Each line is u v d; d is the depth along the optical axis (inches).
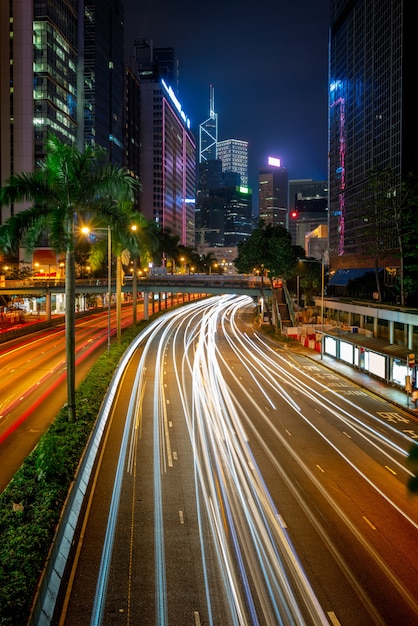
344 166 5895.7
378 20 4990.2
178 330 3440.0
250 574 611.5
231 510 776.9
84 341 2728.8
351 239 5625.0
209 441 1104.8
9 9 5216.5
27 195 1088.8
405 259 2974.9
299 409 1398.9
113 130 7514.8
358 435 1170.6
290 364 2156.7
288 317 3708.2
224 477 906.1
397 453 1051.3
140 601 559.8
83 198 1149.1
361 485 882.1
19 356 2249.0
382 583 600.1
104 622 525.7
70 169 1095.6
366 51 5305.1
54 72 5472.4
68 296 1092.5
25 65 5226.4
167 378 1800.0
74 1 6087.6
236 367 2053.4
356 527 732.0
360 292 3686.0
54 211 1062.4
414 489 468.4
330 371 2006.6
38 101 5285.4
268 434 1163.9
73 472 818.2
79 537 693.3
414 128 4466.0
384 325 2817.4
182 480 888.3
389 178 2687.0
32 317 4165.8
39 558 565.0
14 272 4286.4
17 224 1079.0
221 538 693.9
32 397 1485.0
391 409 1424.7
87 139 6584.6
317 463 984.3
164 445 1074.7
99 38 6840.6
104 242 1558.8
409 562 646.5
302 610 547.5
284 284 3727.9
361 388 1700.3
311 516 762.2
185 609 546.6
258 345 2753.4
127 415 1309.1
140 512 767.1
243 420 1275.8
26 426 1198.3
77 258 4463.6
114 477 898.7
